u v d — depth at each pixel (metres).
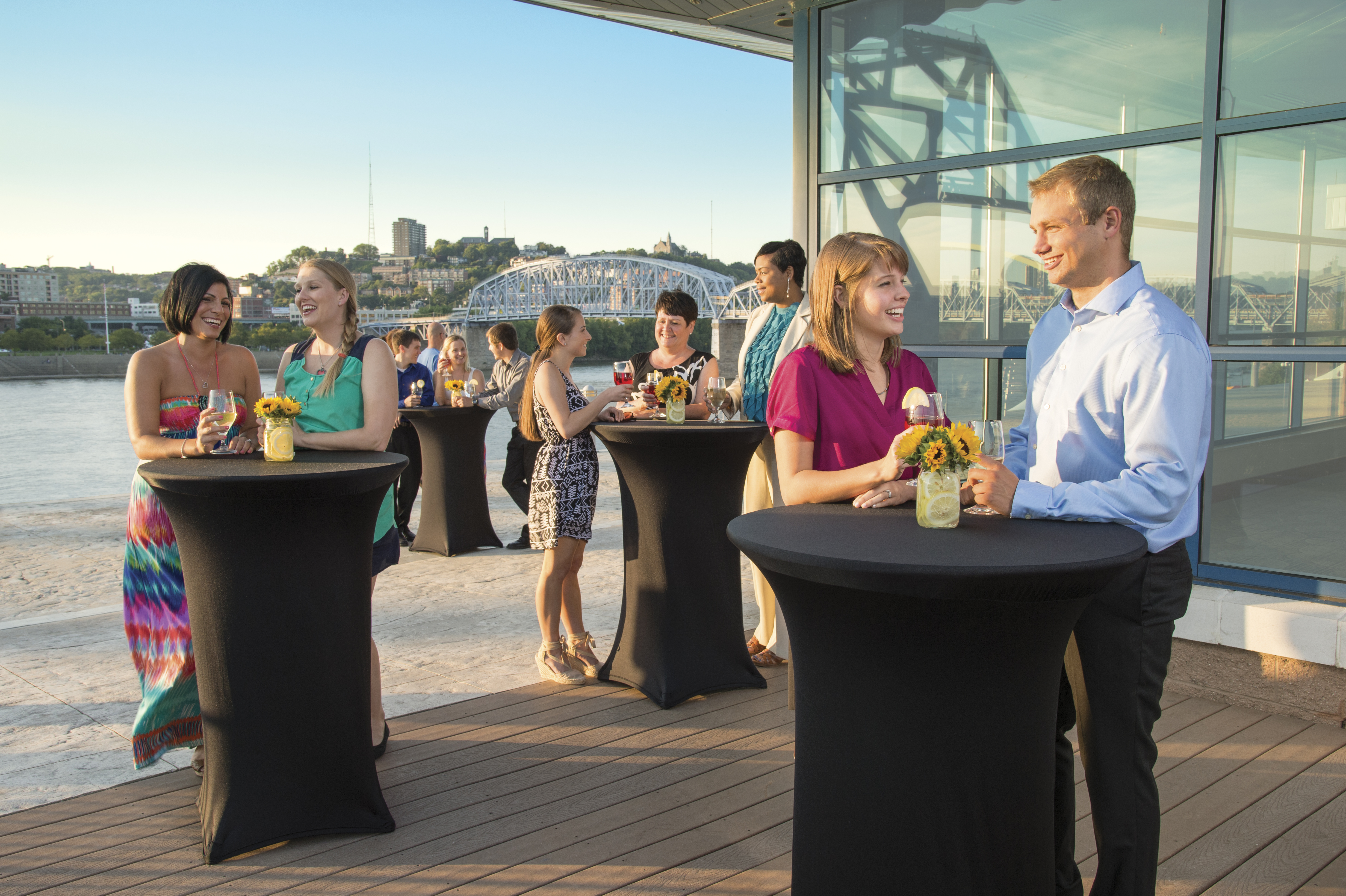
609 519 7.15
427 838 2.34
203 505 2.08
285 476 2.04
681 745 2.91
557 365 3.47
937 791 1.47
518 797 2.56
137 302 197.50
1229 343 3.26
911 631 1.43
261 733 2.23
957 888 1.49
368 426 2.62
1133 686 1.75
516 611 4.60
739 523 1.67
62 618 4.49
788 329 3.52
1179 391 1.64
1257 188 3.15
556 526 3.43
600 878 2.15
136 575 2.50
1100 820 1.81
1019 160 3.66
